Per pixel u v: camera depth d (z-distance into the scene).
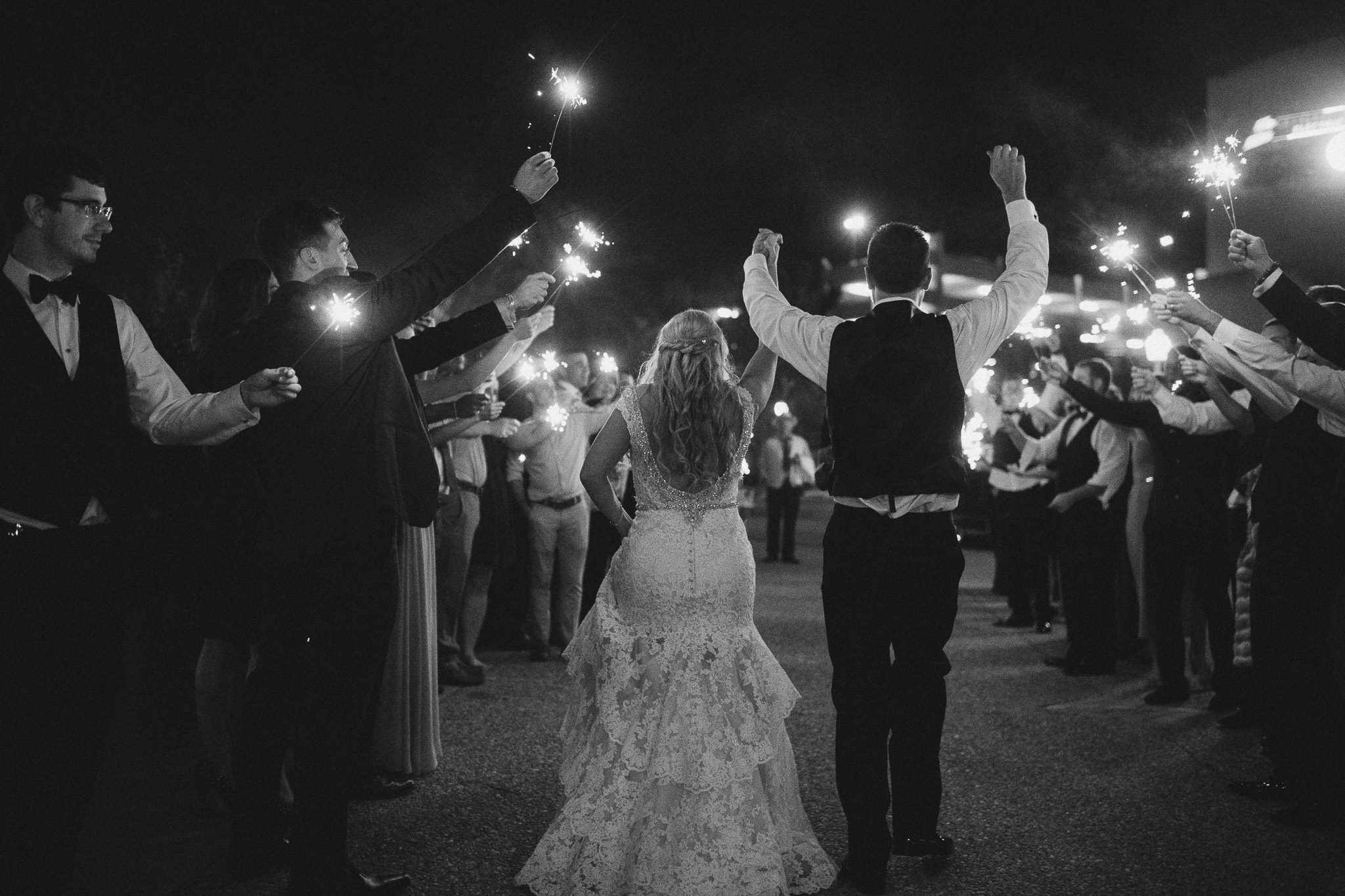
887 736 3.77
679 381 3.68
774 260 4.33
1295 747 4.40
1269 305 4.04
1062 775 4.94
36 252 2.99
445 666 6.73
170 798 4.56
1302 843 4.07
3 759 2.80
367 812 4.36
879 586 3.71
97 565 2.90
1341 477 4.32
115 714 5.95
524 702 6.30
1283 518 4.48
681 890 3.37
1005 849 4.02
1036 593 9.16
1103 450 7.32
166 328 6.68
